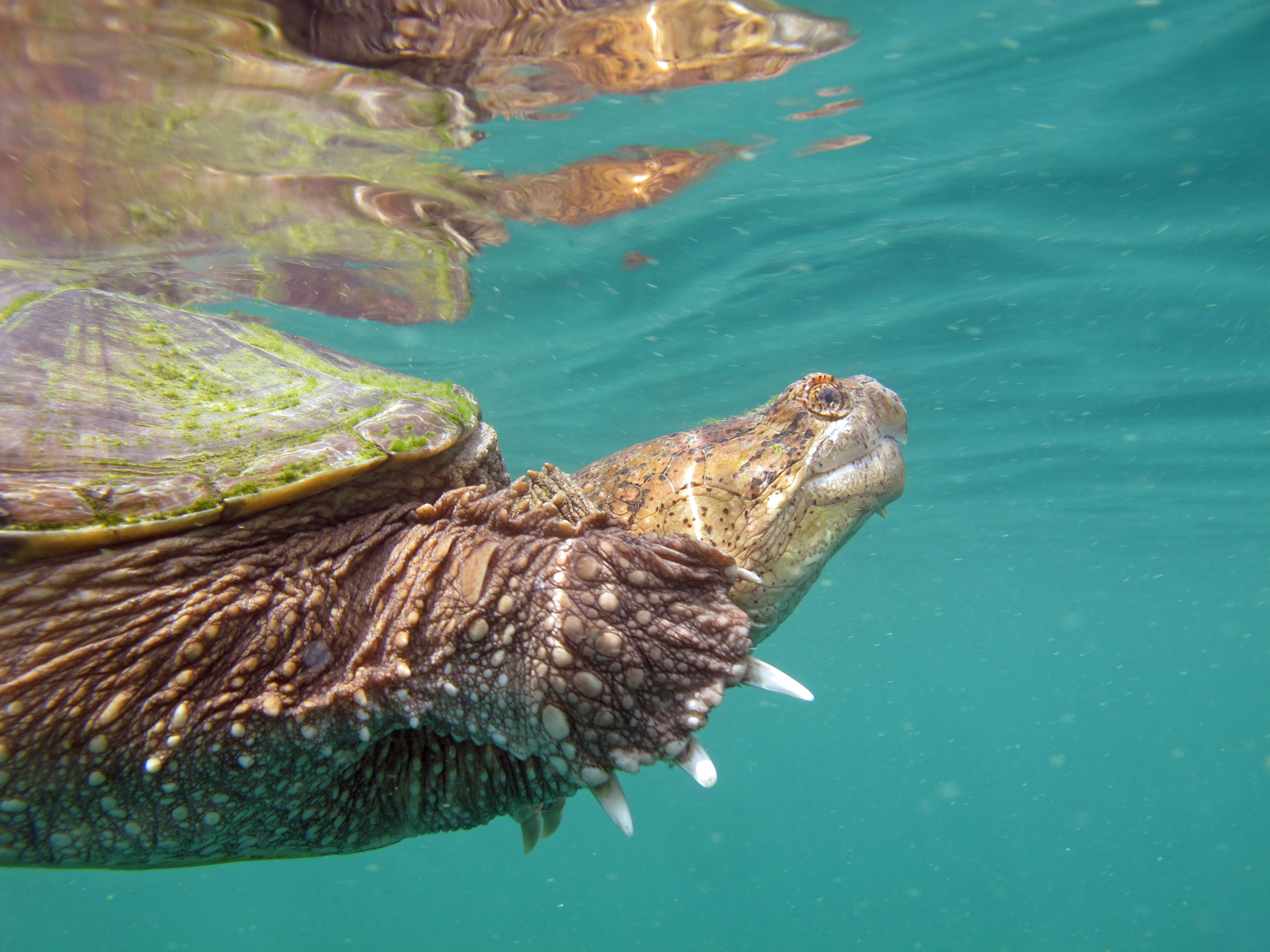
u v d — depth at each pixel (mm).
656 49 610
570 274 1011
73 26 512
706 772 308
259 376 367
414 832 357
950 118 743
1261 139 771
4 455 297
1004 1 600
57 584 291
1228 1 603
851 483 408
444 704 312
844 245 979
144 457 312
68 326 357
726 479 397
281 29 533
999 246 983
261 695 301
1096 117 747
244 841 325
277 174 714
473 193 797
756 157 792
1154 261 1009
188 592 305
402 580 321
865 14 604
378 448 337
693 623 312
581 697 302
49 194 681
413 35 556
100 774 292
